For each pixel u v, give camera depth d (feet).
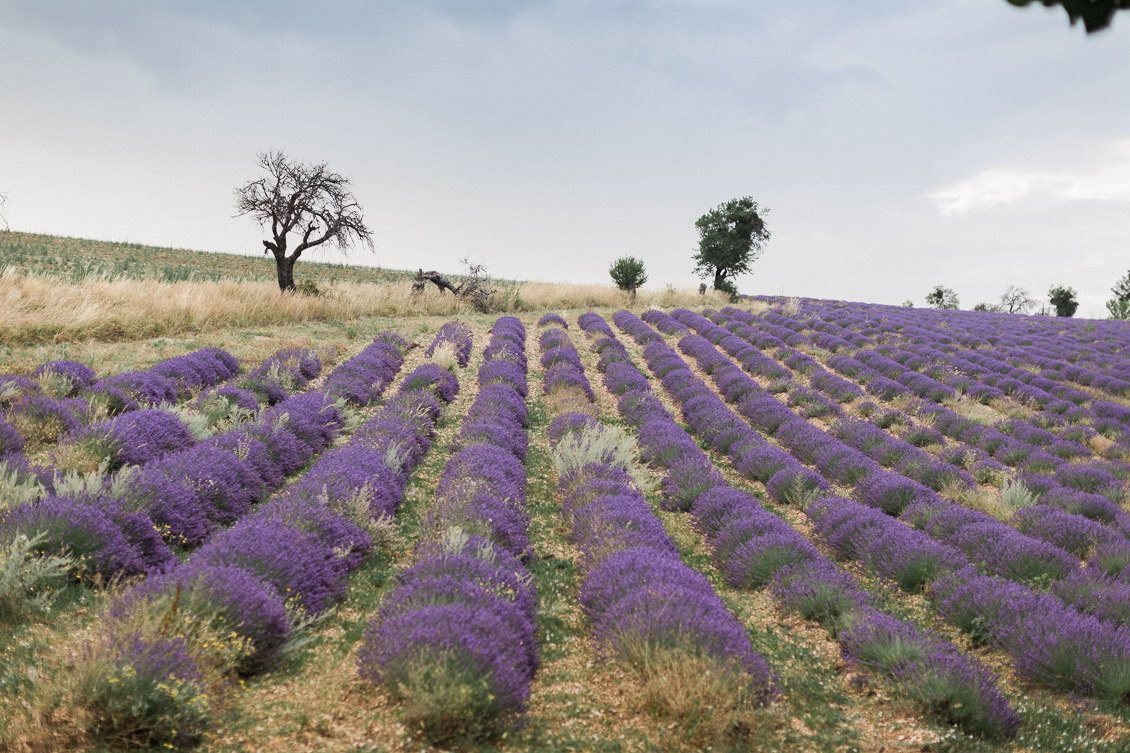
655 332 92.22
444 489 29.30
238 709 14.35
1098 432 57.16
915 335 100.63
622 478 34.40
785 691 17.98
